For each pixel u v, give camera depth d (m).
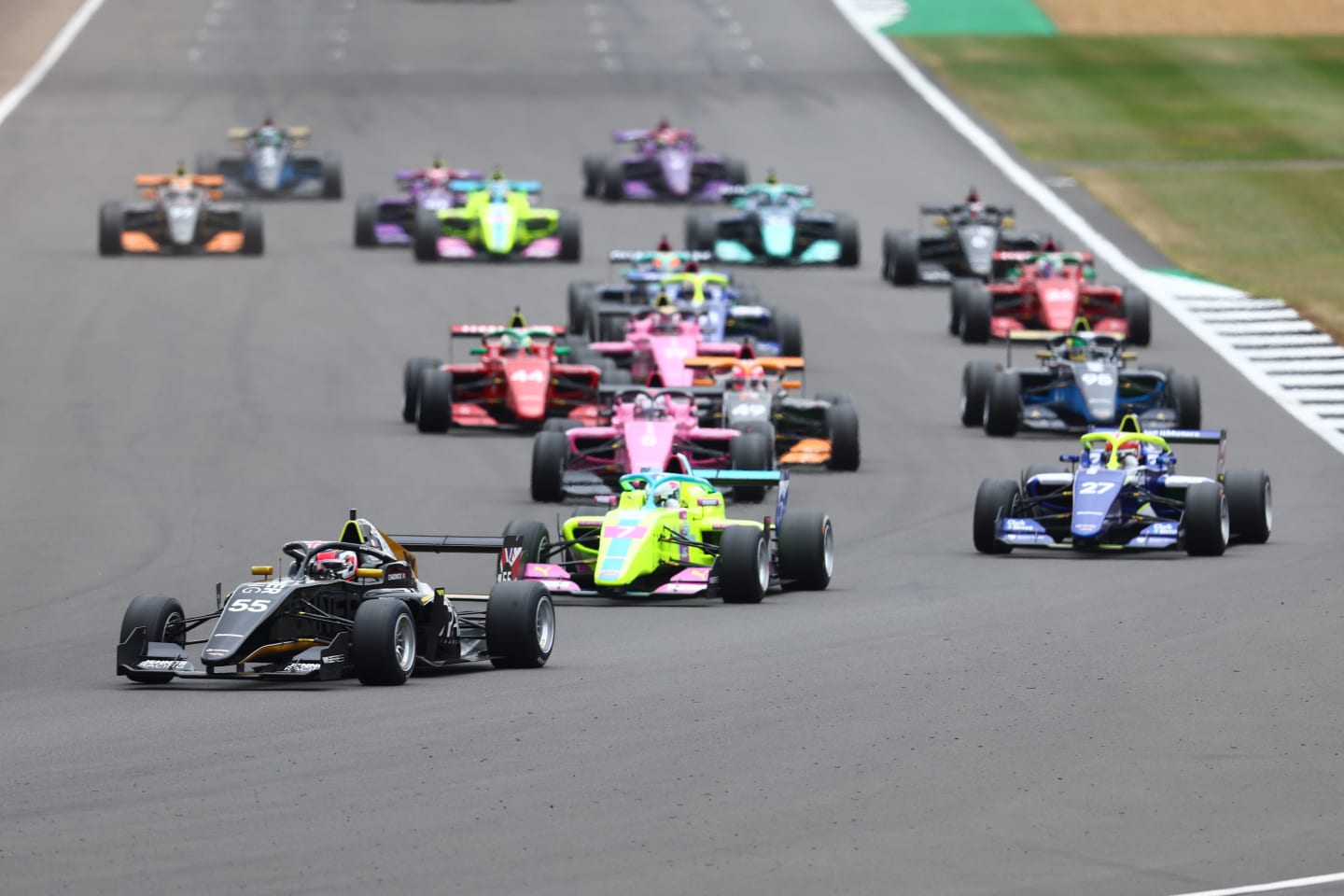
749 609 87.56
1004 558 100.69
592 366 138.12
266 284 190.75
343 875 47.91
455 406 137.50
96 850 49.84
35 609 89.94
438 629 73.00
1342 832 51.50
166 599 71.69
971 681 70.25
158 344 164.62
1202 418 146.25
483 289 188.50
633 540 87.38
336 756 59.12
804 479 124.50
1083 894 46.75
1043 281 171.25
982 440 137.12
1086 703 66.56
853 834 51.28
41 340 165.38
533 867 48.56
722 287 158.25
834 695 67.94
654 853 49.69
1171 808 53.69
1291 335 175.62
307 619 71.06
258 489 118.94
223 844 50.38
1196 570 95.44
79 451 129.62
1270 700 66.94
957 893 46.81
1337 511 114.00
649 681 70.69
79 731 63.16
